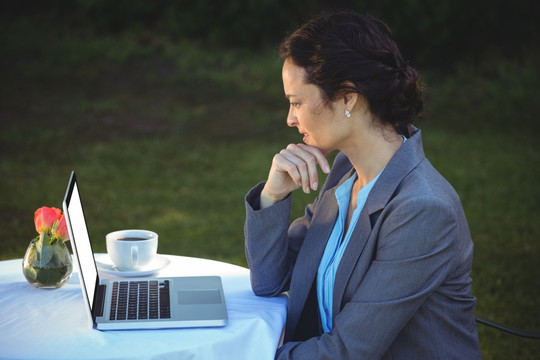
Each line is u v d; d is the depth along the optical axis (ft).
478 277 15.34
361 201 6.21
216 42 40.81
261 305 6.30
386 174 5.94
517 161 26.08
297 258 6.71
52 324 5.54
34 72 36.24
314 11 40.78
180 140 28.37
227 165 25.08
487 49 40.63
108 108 32.37
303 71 5.86
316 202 7.29
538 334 7.23
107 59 38.50
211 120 31.73
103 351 5.10
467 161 25.85
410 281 5.58
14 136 27.48
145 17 42.29
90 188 21.72
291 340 6.56
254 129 30.68
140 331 5.47
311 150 6.40
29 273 6.28
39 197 20.40
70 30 41.50
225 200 21.12
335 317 6.08
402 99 5.90
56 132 28.50
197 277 6.71
